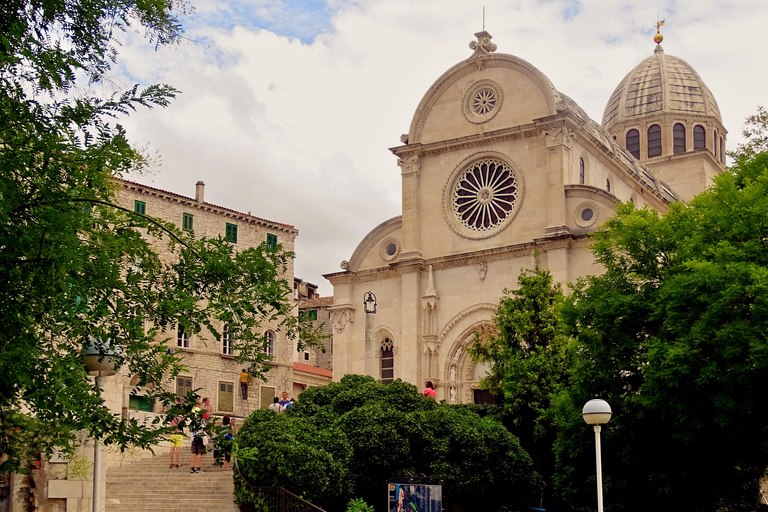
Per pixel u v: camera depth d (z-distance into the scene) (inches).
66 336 746.2
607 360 1386.6
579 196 2123.5
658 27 3663.9
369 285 2407.7
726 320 1198.3
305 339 814.5
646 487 1397.6
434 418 1373.0
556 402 1460.4
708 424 1252.5
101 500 1120.2
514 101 2268.7
